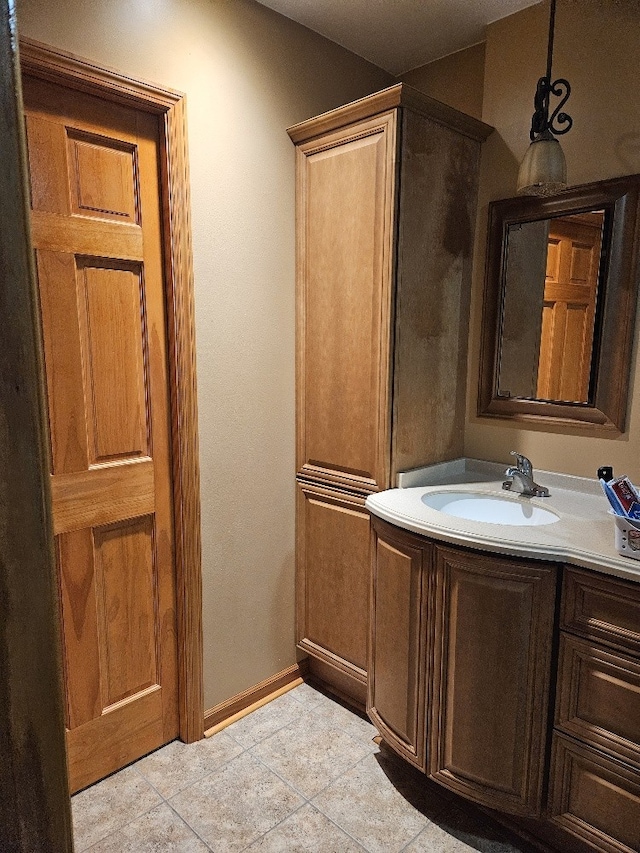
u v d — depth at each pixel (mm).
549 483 1959
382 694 1816
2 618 323
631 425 1764
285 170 2047
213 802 1726
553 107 1856
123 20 1573
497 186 2031
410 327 1899
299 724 2096
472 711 1549
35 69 1438
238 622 2102
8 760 333
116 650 1820
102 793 1759
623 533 1326
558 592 1424
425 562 1605
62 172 1546
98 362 1681
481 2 1886
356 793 1768
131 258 1709
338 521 2096
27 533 331
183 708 1985
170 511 1904
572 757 1424
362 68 2270
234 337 1958
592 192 1770
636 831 1322
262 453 2107
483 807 1705
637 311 1721
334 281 1998
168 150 1707
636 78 1675
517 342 2014
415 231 1854
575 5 1778
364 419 1963
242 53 1860
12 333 315
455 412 2158
